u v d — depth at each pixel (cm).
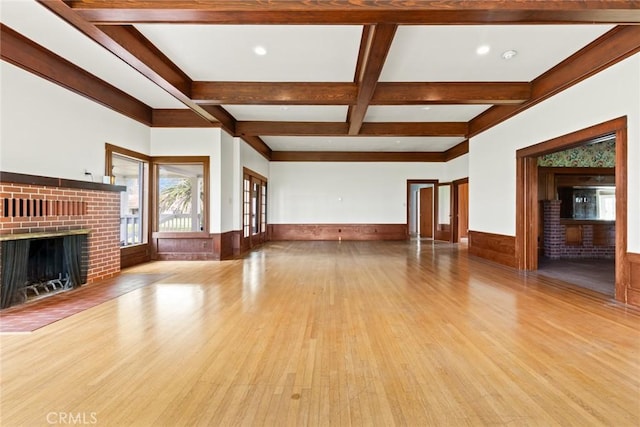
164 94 534
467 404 172
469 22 271
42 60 372
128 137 548
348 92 476
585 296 376
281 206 1041
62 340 252
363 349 238
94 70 435
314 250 801
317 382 193
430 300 362
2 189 319
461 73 439
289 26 329
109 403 172
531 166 521
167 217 650
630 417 161
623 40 327
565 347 240
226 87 472
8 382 191
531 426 155
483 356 226
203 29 335
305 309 330
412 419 160
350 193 1040
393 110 604
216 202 632
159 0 253
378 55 338
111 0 254
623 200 344
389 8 251
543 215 698
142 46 352
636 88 323
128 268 554
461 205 1035
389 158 1036
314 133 690
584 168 693
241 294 387
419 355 228
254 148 835
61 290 399
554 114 437
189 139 623
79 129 436
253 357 225
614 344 245
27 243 347
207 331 271
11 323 287
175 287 421
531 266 532
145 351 233
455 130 685
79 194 417
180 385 190
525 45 363
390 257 685
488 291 400
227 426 155
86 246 430
